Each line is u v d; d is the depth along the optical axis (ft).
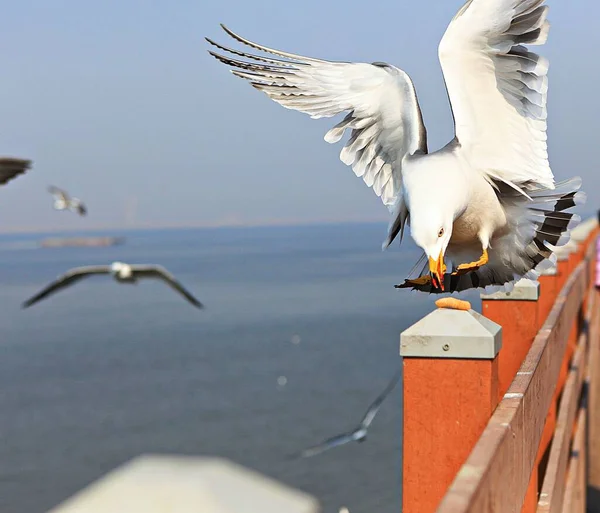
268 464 89.15
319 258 580.30
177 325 228.43
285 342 185.57
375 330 200.75
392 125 13.52
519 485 7.76
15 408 126.21
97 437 105.81
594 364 32.35
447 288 13.78
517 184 12.67
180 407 120.57
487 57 12.48
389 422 104.99
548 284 18.70
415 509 8.42
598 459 29.17
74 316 265.95
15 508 80.23
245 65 14.60
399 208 13.03
